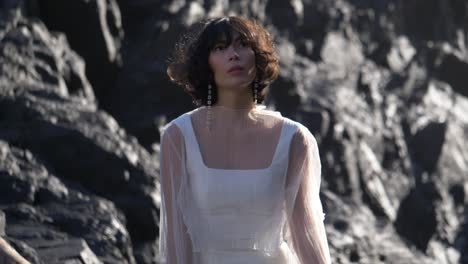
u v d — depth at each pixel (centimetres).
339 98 1767
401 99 1950
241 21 430
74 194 1130
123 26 1677
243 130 430
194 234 426
